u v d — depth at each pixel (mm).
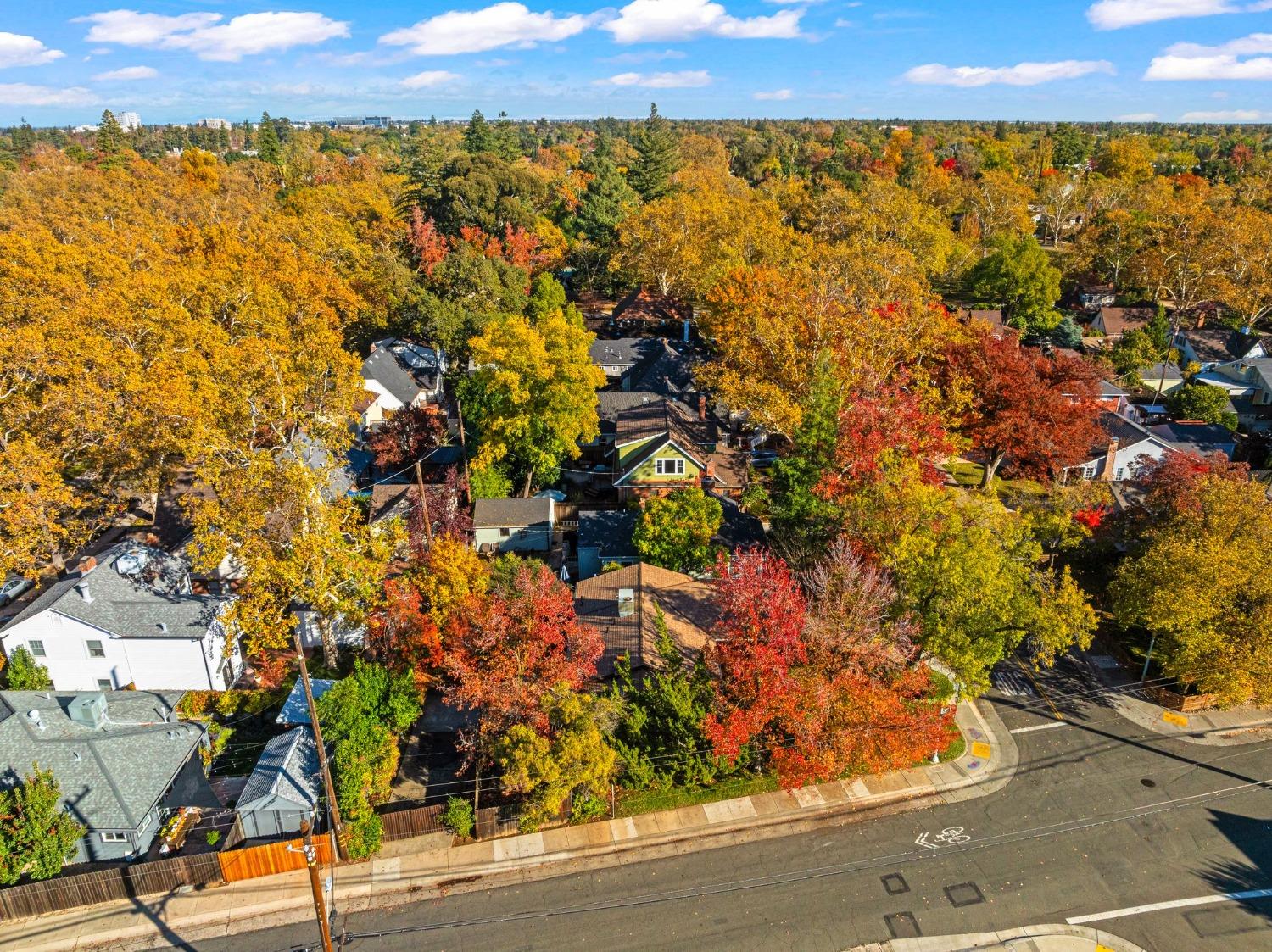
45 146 179375
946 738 28469
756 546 36156
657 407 55188
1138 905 24453
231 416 39469
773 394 48500
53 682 34062
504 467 51438
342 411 41844
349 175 135250
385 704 29875
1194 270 84125
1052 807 28344
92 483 48812
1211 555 31000
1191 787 29203
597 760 25188
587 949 23109
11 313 46625
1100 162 158000
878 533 33000
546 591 29000
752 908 24438
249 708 33281
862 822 27781
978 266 93500
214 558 31969
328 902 24609
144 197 92625
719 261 75688
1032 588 31719
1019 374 48562
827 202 101062
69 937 23422
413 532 38750
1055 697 34156
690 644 32344
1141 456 53531
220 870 25047
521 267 85750
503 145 149875
